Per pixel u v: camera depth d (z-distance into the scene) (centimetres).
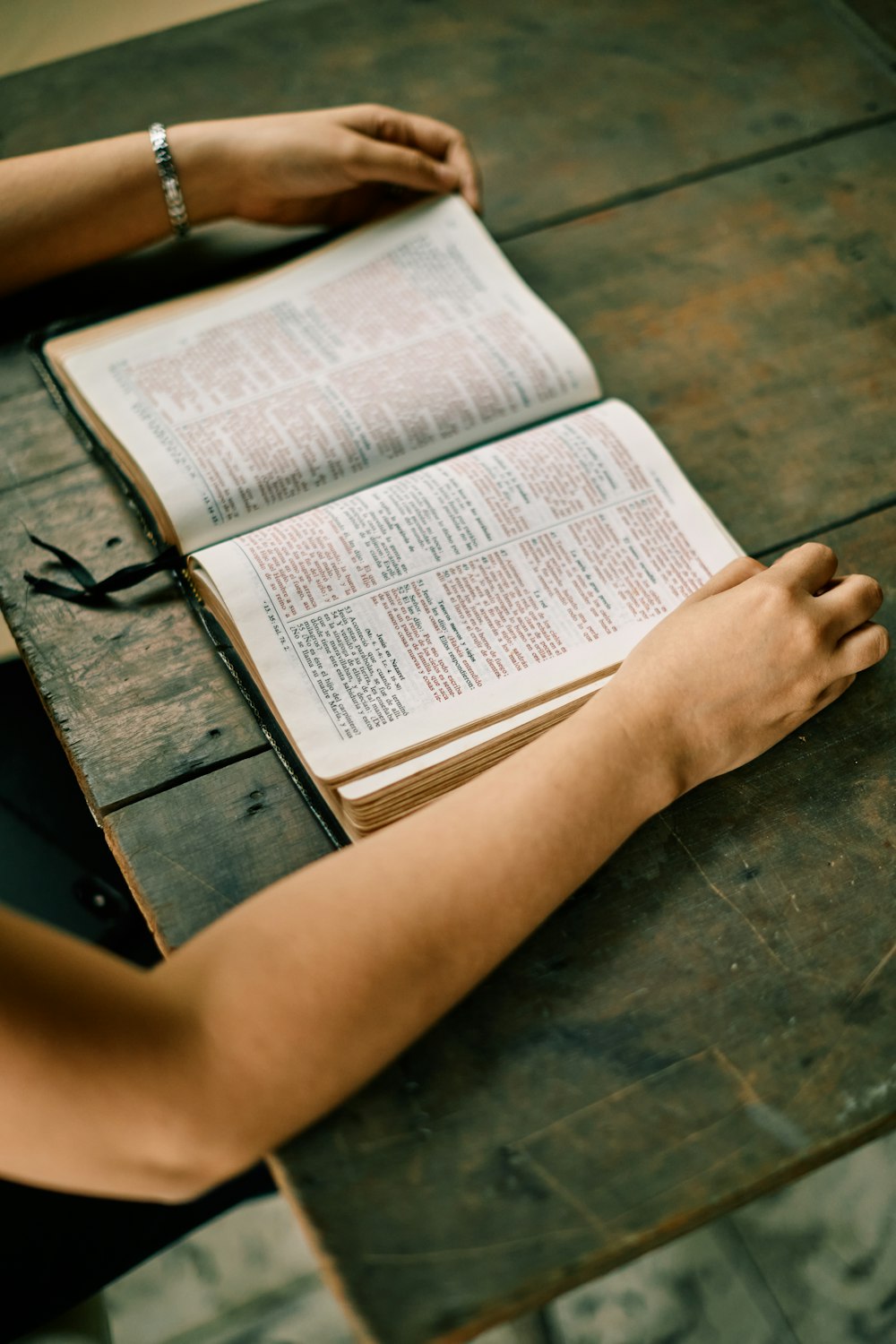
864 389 95
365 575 85
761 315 99
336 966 72
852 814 81
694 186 105
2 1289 88
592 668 83
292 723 81
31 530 91
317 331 96
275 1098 71
